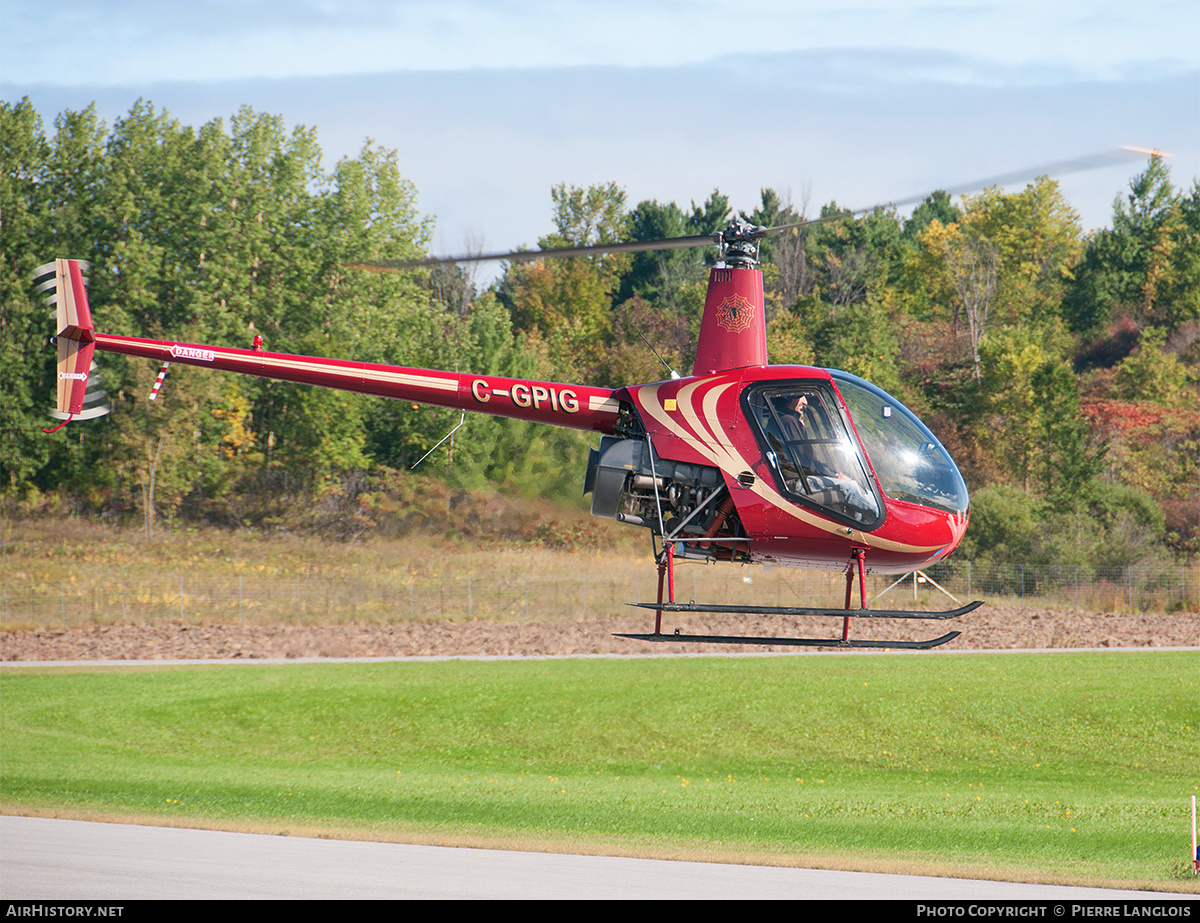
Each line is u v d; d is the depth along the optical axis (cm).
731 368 5834
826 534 5519
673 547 5709
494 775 10169
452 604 19750
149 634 17500
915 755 10944
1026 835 7325
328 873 5953
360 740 11531
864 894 5612
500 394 6169
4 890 5547
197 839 6931
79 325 7012
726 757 10956
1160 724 11531
